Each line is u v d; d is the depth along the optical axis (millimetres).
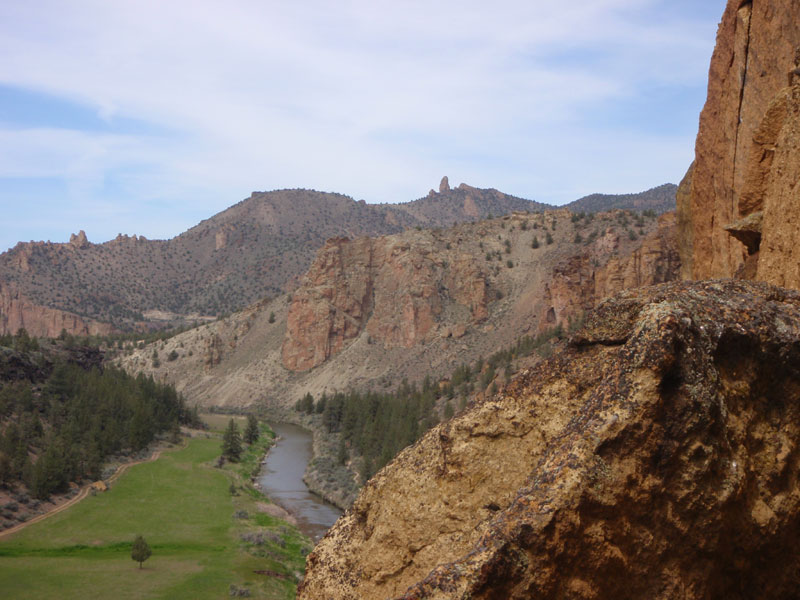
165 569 57844
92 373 142625
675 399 5633
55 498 80500
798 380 6328
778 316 6359
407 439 89562
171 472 97125
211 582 54469
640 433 5555
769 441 6215
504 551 5258
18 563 59062
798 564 6363
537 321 193125
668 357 5598
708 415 5621
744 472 5859
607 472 5508
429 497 7184
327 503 85125
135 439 109375
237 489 88438
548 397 6926
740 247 25219
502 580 5227
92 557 61250
